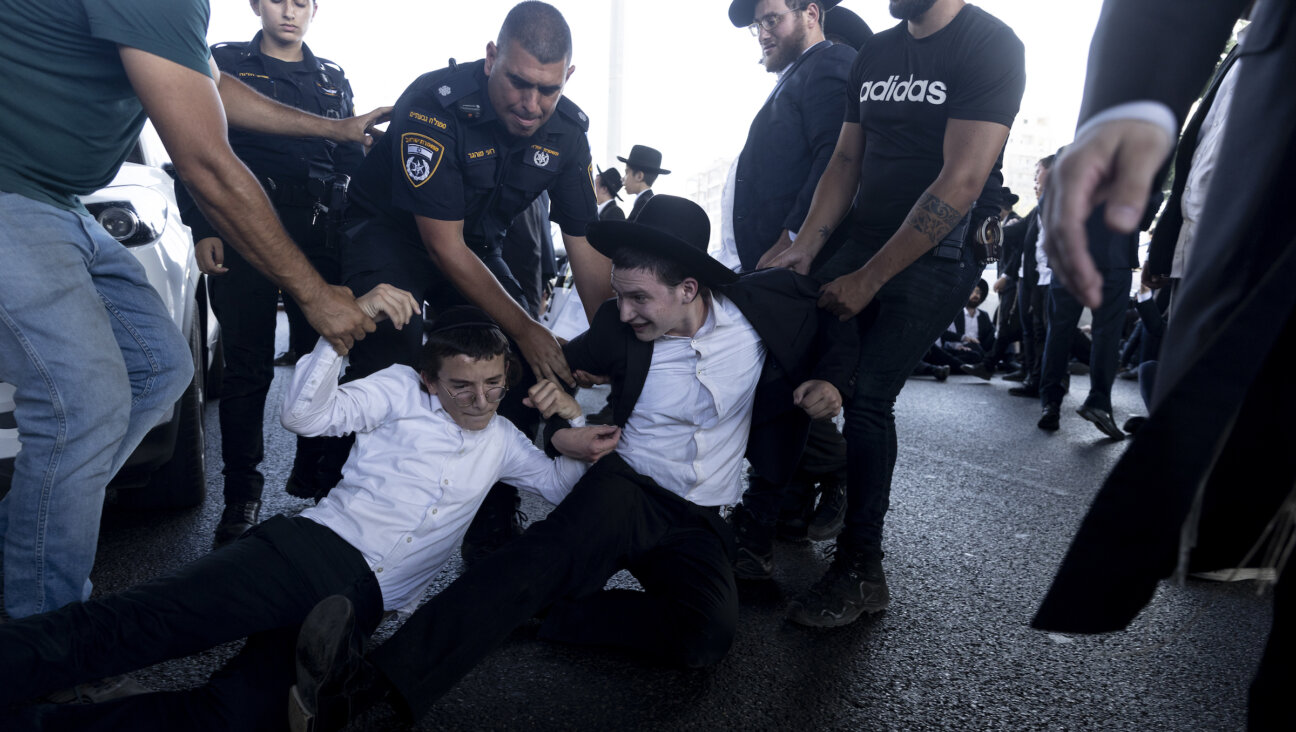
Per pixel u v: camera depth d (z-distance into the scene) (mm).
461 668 1533
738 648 2070
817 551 2855
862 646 2105
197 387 2836
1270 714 789
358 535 1714
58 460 1573
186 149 1553
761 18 3141
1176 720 1805
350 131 2604
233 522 2623
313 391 1725
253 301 2660
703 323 2104
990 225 2322
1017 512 3426
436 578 2422
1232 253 762
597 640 1962
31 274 1507
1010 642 2164
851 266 2508
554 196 2572
